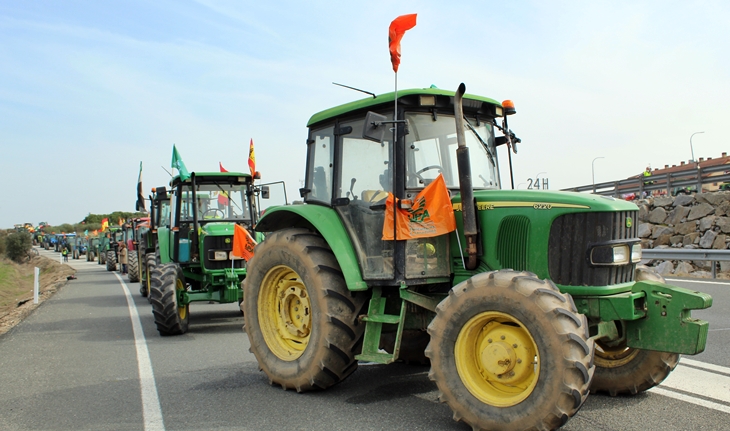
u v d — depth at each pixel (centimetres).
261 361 532
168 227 1061
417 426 398
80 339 814
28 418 444
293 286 534
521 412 352
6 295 2175
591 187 1805
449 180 480
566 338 340
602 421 398
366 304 491
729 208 1260
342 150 517
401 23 438
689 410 418
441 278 461
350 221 495
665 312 398
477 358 389
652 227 1417
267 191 956
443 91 472
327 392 495
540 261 424
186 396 496
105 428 416
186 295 856
